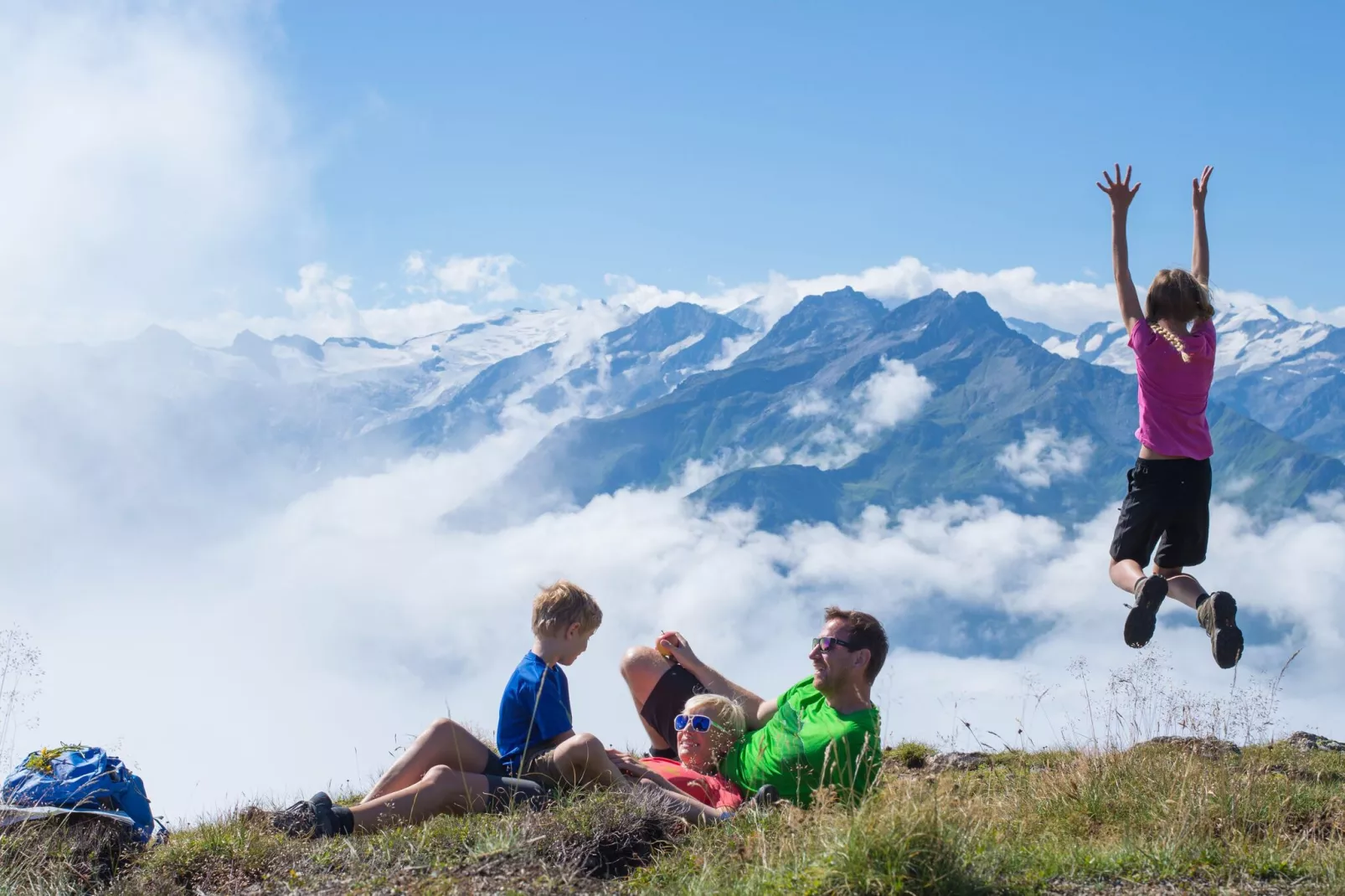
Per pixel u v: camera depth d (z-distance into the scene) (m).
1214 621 6.48
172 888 6.00
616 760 7.35
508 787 6.88
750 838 5.99
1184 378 7.08
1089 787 7.61
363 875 5.84
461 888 5.60
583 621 7.39
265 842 6.33
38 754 7.02
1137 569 7.08
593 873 6.03
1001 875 5.57
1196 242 7.71
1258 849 6.20
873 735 6.80
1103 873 5.75
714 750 7.49
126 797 7.05
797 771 6.88
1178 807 6.92
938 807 5.61
